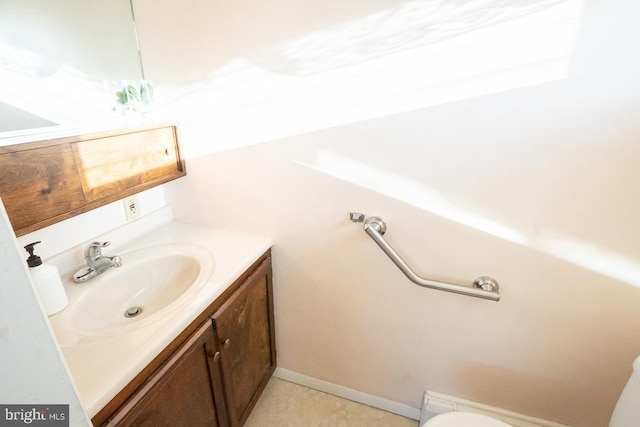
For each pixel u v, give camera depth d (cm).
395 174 106
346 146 108
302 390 155
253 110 114
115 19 113
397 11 88
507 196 97
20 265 36
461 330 118
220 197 133
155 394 79
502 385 121
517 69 84
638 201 86
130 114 119
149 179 116
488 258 105
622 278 94
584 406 112
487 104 89
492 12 81
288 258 133
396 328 128
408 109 97
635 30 73
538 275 101
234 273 107
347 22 94
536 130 88
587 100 81
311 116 108
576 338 105
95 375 69
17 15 92
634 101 78
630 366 102
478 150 94
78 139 90
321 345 145
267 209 128
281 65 105
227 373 110
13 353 37
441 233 107
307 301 138
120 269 111
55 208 86
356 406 148
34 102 98
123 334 81
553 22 78
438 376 129
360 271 124
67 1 103
